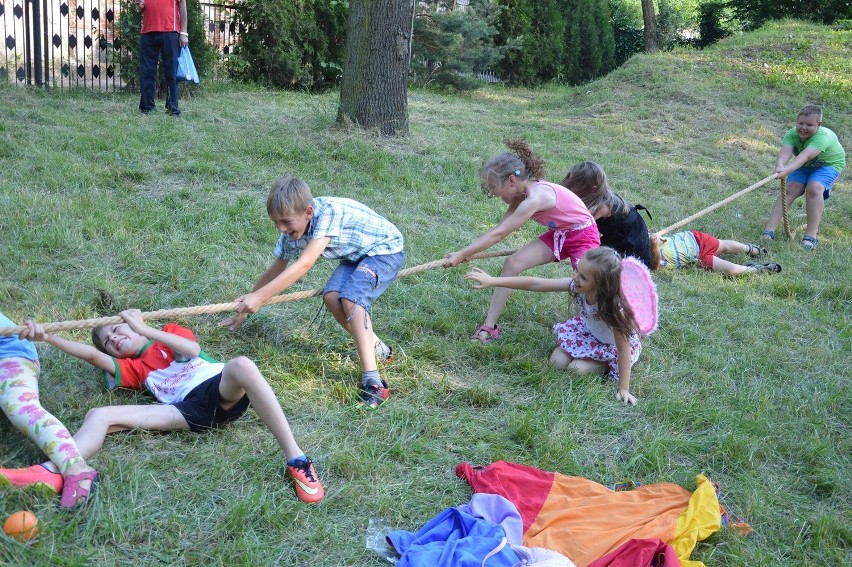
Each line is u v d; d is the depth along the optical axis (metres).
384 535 3.14
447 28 16.39
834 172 8.00
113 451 3.42
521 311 5.57
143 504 3.11
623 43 27.64
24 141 7.49
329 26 14.78
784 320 5.92
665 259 6.82
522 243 7.13
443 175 8.67
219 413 3.60
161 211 6.24
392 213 7.28
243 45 13.93
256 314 4.85
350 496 3.33
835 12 25.39
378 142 9.37
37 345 4.15
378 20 9.43
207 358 3.94
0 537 2.77
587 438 4.05
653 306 4.68
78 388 3.90
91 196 6.37
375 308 5.27
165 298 4.99
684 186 9.84
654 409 4.36
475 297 5.70
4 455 3.31
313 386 4.21
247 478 3.37
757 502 3.56
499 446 3.85
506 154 4.96
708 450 4.00
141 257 5.48
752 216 8.93
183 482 3.29
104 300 4.79
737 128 12.71
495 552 2.92
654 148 11.70
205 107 10.70
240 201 6.77
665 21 28.33
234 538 3.02
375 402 4.07
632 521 3.26
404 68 9.70
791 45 16.23
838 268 7.38
